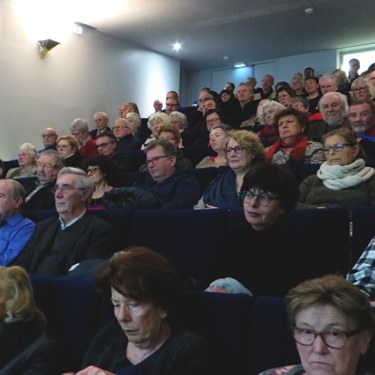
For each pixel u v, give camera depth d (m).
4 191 2.48
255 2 7.00
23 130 6.67
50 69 7.10
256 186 1.62
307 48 8.91
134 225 2.21
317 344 0.92
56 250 2.20
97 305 1.45
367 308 0.95
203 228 2.04
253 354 1.17
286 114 3.19
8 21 6.57
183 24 7.81
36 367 1.36
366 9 7.20
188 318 1.28
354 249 1.76
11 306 1.39
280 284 1.57
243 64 9.80
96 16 7.44
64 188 2.25
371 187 2.33
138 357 1.23
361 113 3.20
